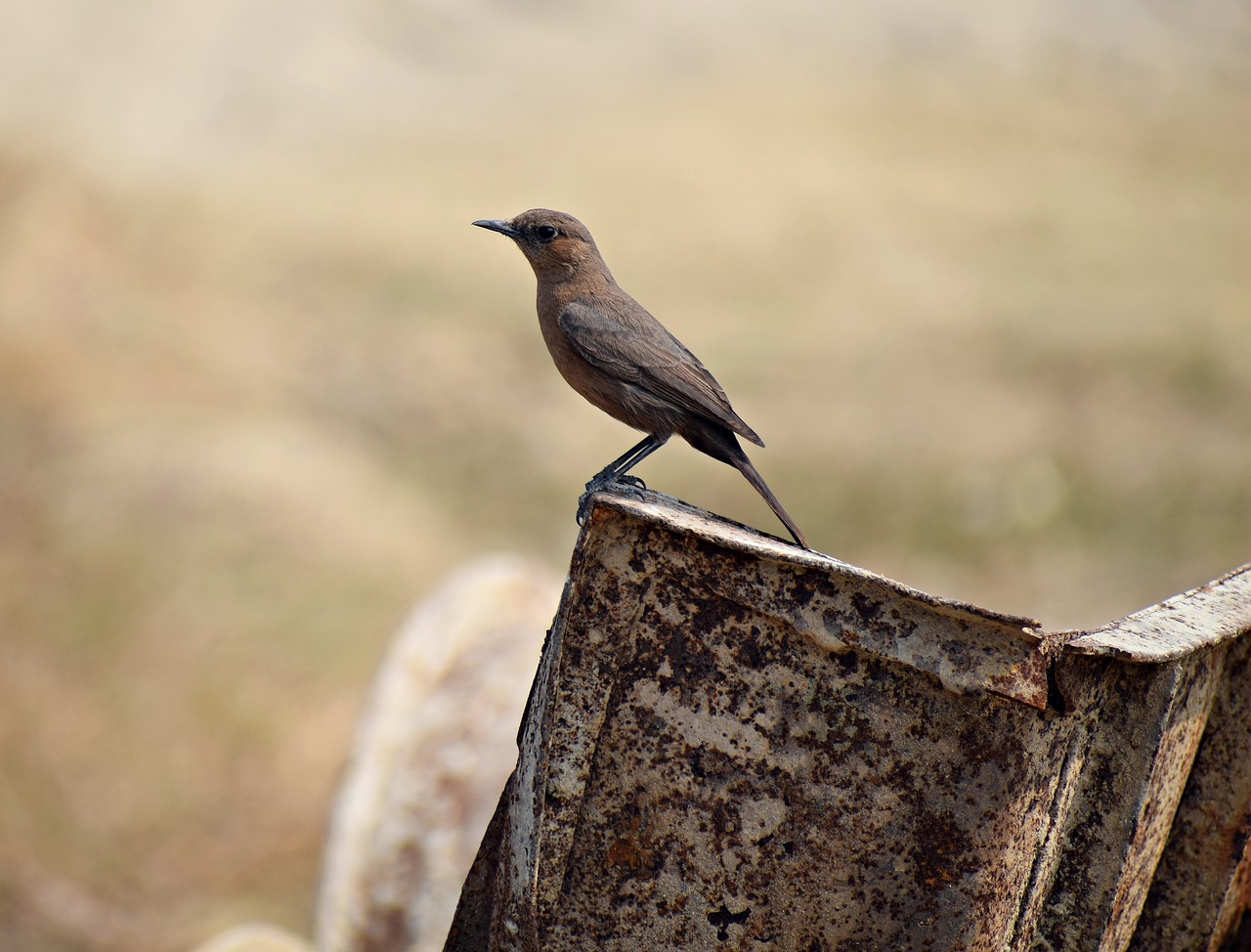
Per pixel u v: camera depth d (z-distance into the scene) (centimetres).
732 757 336
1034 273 2500
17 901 1005
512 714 675
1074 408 1969
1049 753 337
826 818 337
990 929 338
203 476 1567
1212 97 3841
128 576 1350
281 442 1722
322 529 1507
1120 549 1658
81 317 1972
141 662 1239
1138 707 353
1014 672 324
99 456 1580
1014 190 3003
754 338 2230
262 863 1064
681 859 340
